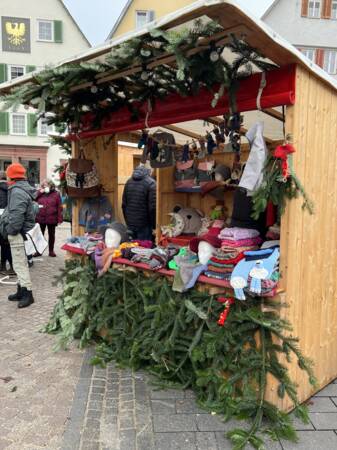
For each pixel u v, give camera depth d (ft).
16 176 15.93
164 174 16.57
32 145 75.20
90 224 14.56
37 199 26.73
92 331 12.50
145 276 11.22
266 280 8.16
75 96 11.18
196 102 9.68
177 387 9.76
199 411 8.84
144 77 8.98
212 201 16.05
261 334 8.52
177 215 15.01
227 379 8.82
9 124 74.08
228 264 9.11
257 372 8.45
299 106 8.30
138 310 11.23
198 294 9.63
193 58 7.62
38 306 16.47
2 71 73.20
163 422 8.41
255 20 6.43
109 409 8.89
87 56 8.61
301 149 8.57
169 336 10.02
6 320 14.73
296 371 9.16
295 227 8.59
